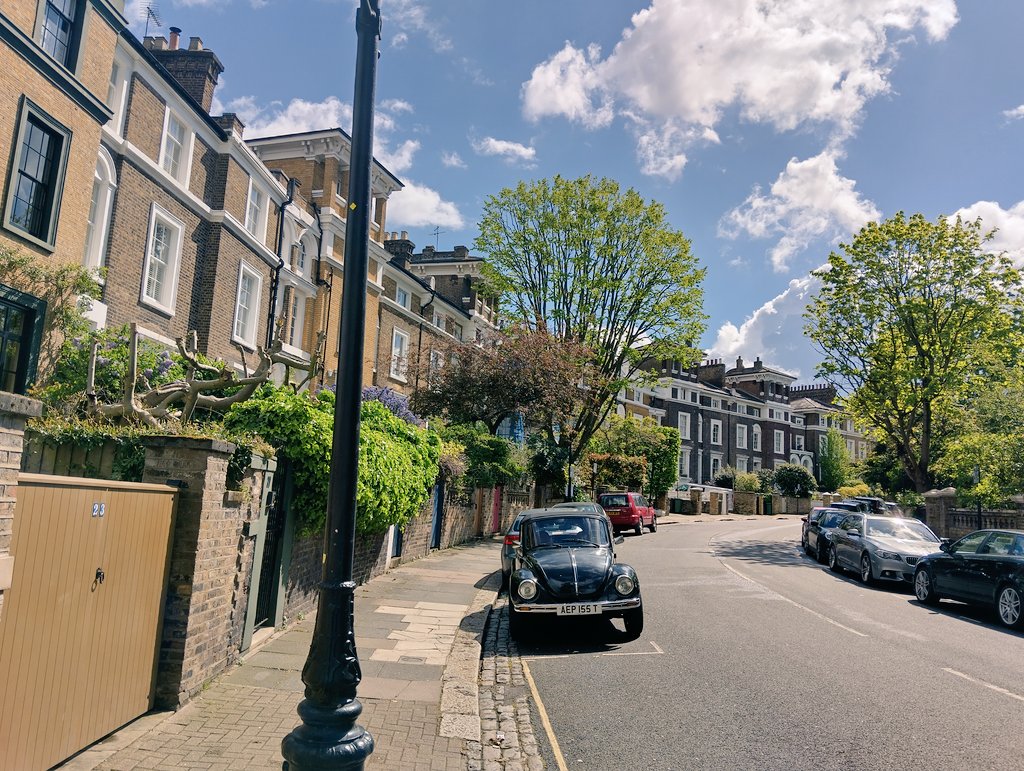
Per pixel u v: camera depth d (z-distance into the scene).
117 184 15.55
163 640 5.55
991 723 5.94
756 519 49.50
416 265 42.66
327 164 26.91
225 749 4.79
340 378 3.99
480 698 6.73
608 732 5.77
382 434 11.97
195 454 5.74
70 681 4.33
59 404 9.21
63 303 12.77
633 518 28.09
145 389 11.27
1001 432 21.39
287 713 5.54
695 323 30.11
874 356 28.12
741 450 68.44
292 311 24.52
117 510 4.77
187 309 18.30
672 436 49.84
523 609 9.02
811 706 6.40
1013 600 10.49
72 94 13.14
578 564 9.56
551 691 6.97
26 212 12.34
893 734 5.66
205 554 5.81
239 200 20.31
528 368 24.84
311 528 8.76
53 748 4.21
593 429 31.39
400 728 5.62
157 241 17.31
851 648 8.77
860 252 27.27
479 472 22.39
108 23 14.29
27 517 3.87
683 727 5.87
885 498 39.97
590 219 29.59
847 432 81.06
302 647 7.52
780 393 73.88
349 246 4.11
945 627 10.52
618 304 30.16
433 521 17.75
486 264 31.33
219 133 19.25
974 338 26.34
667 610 11.31
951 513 25.69
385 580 12.88
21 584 3.84
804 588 14.23
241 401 8.66
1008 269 25.55
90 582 4.49
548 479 29.81
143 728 5.07
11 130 11.77
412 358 29.39
